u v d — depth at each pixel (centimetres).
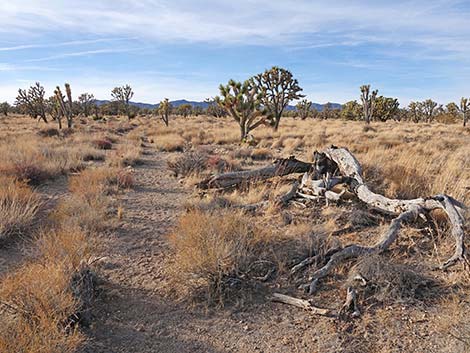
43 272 338
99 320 331
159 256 472
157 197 787
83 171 959
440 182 664
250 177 834
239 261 404
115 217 629
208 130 2612
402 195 651
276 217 593
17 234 529
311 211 618
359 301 352
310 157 1162
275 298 362
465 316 320
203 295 369
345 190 657
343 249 421
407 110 5900
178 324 329
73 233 458
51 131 2328
